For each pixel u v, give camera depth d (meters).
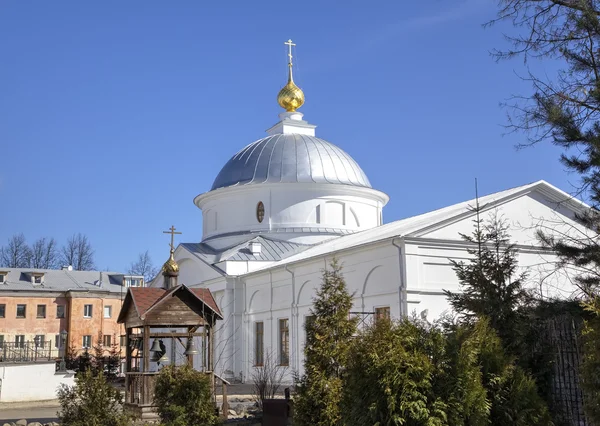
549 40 14.99
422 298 27.31
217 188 47.03
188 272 46.47
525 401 12.31
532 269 27.62
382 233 34.81
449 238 28.28
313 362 14.50
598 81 14.25
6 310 61.38
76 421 15.31
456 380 11.33
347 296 14.99
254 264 41.47
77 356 56.28
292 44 53.28
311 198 45.41
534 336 15.48
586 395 11.58
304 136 49.59
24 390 34.25
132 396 21.14
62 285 65.44
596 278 16.66
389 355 11.31
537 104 15.23
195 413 17.19
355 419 11.66
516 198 29.95
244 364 39.72
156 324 20.56
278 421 17.58
